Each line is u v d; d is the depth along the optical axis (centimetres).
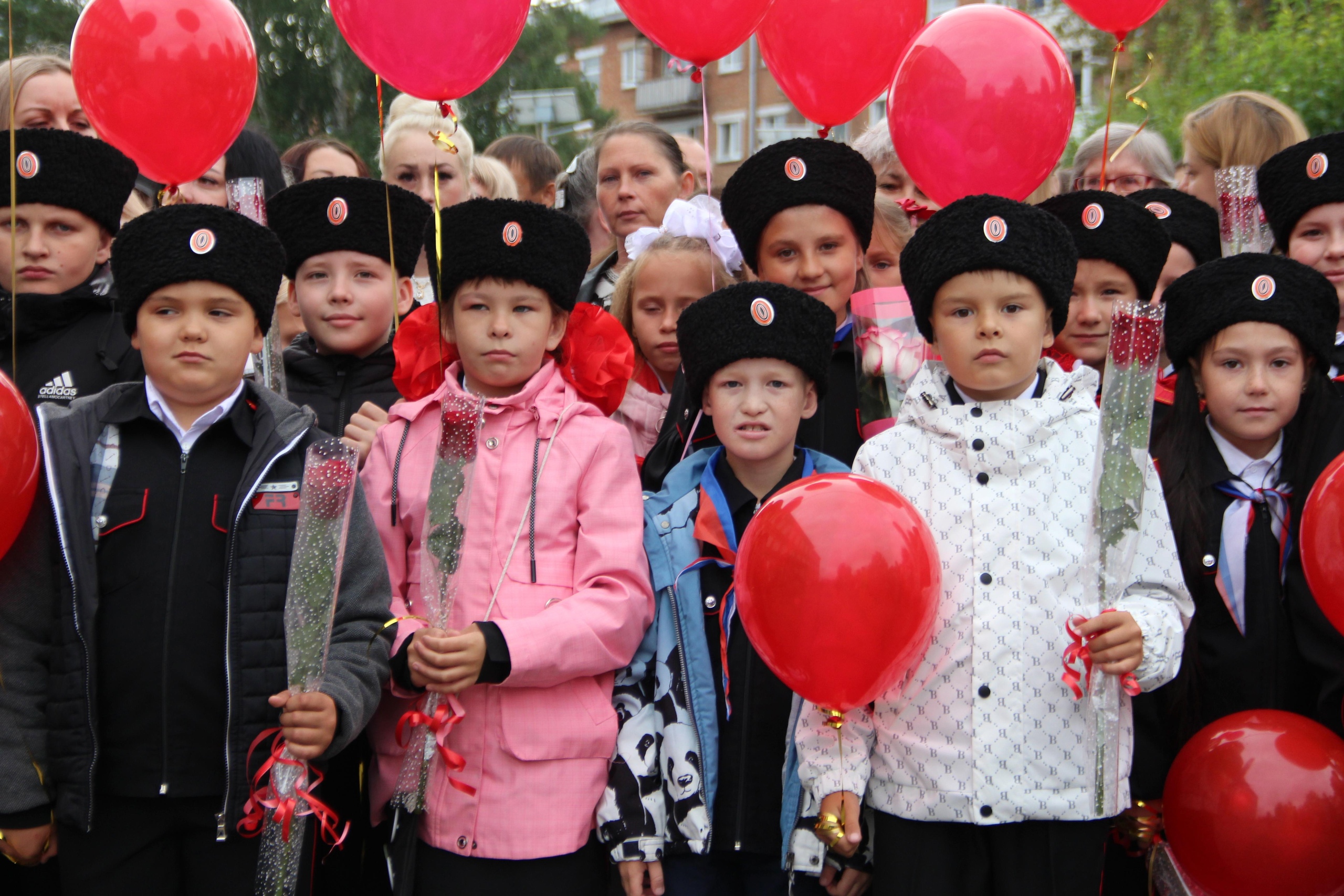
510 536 229
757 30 285
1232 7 970
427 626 214
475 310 241
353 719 207
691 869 225
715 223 306
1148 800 233
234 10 261
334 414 278
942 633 206
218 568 212
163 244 213
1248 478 238
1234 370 233
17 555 212
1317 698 228
